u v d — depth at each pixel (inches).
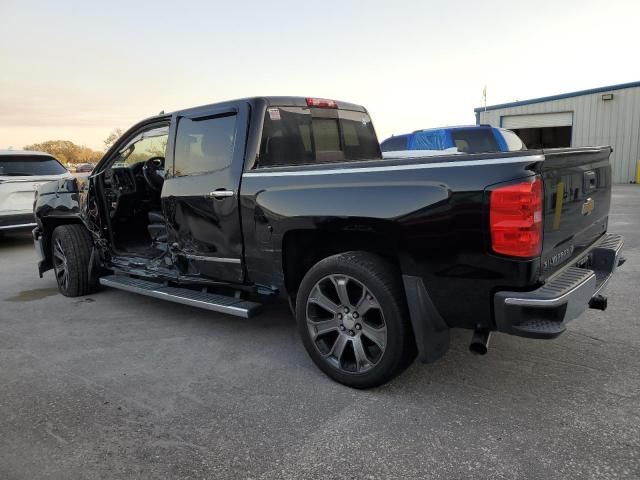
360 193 117.0
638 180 802.2
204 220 156.2
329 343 131.6
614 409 111.3
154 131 183.8
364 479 91.2
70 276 217.9
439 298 109.9
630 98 802.8
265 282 144.7
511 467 92.6
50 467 97.6
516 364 135.9
